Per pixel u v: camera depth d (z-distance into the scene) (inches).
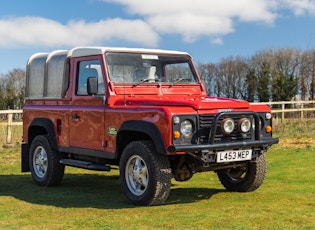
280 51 1775.3
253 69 1786.4
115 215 199.6
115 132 230.2
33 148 299.3
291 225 175.0
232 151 219.3
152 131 205.8
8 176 337.7
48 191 271.4
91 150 248.8
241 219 185.0
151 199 213.0
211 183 286.7
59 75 278.1
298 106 1109.1
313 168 334.0
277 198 231.0
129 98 238.4
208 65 1745.8
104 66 243.0
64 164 275.3
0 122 586.2
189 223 180.7
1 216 202.5
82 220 191.6
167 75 263.6
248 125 219.6
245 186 249.1
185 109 207.0
